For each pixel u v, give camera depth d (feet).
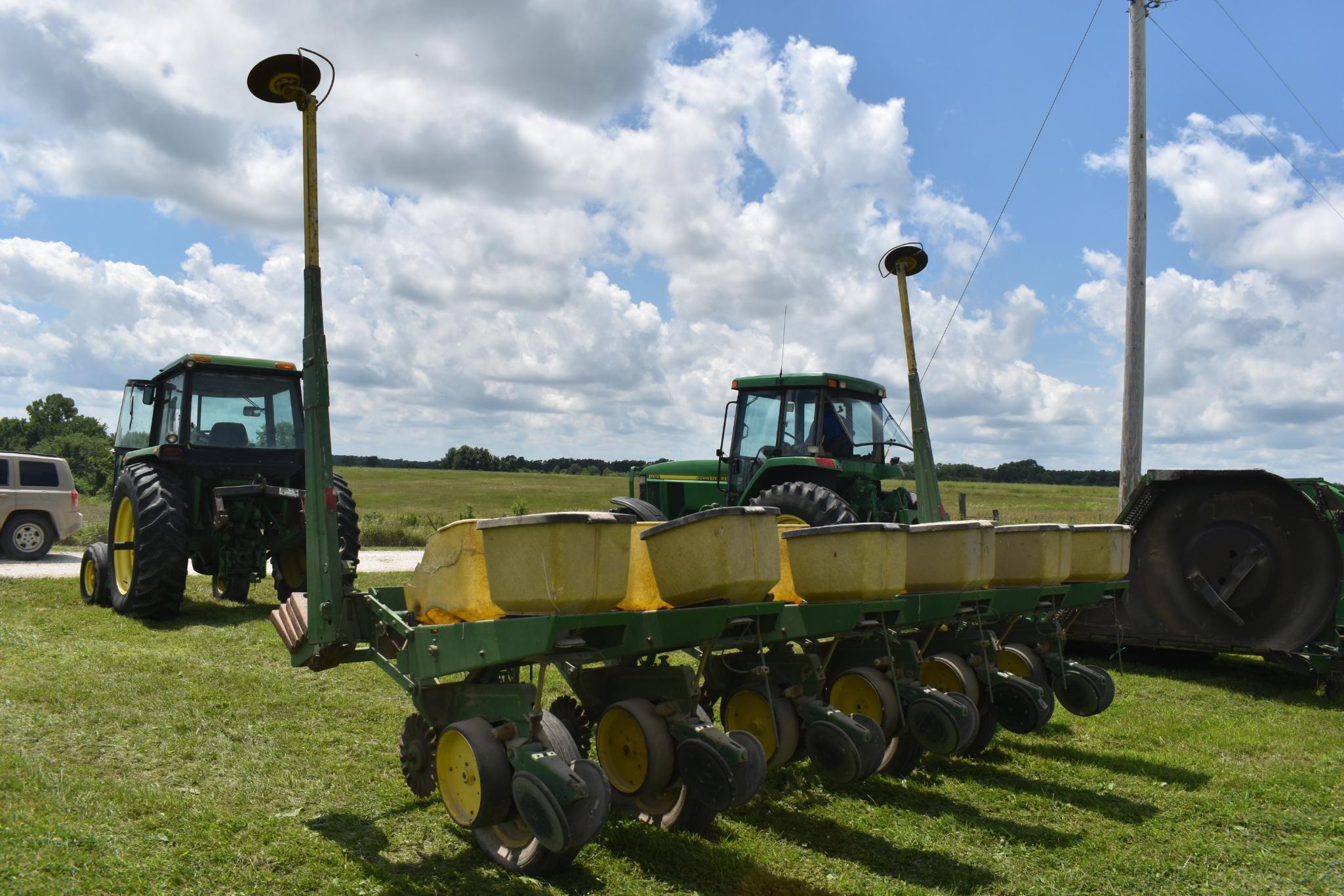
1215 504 25.13
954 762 16.47
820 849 12.23
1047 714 15.65
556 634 10.50
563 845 9.78
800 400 30.09
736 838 12.37
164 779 13.47
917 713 14.34
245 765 14.23
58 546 54.08
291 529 28.25
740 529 11.59
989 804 14.25
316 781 13.80
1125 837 12.96
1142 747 17.72
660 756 12.07
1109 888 11.34
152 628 25.25
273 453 28.89
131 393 33.68
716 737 11.45
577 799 9.87
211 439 28.43
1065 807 14.16
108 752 14.43
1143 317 34.35
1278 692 23.30
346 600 12.87
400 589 13.57
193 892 9.92
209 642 23.43
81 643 22.48
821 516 25.79
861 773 12.57
